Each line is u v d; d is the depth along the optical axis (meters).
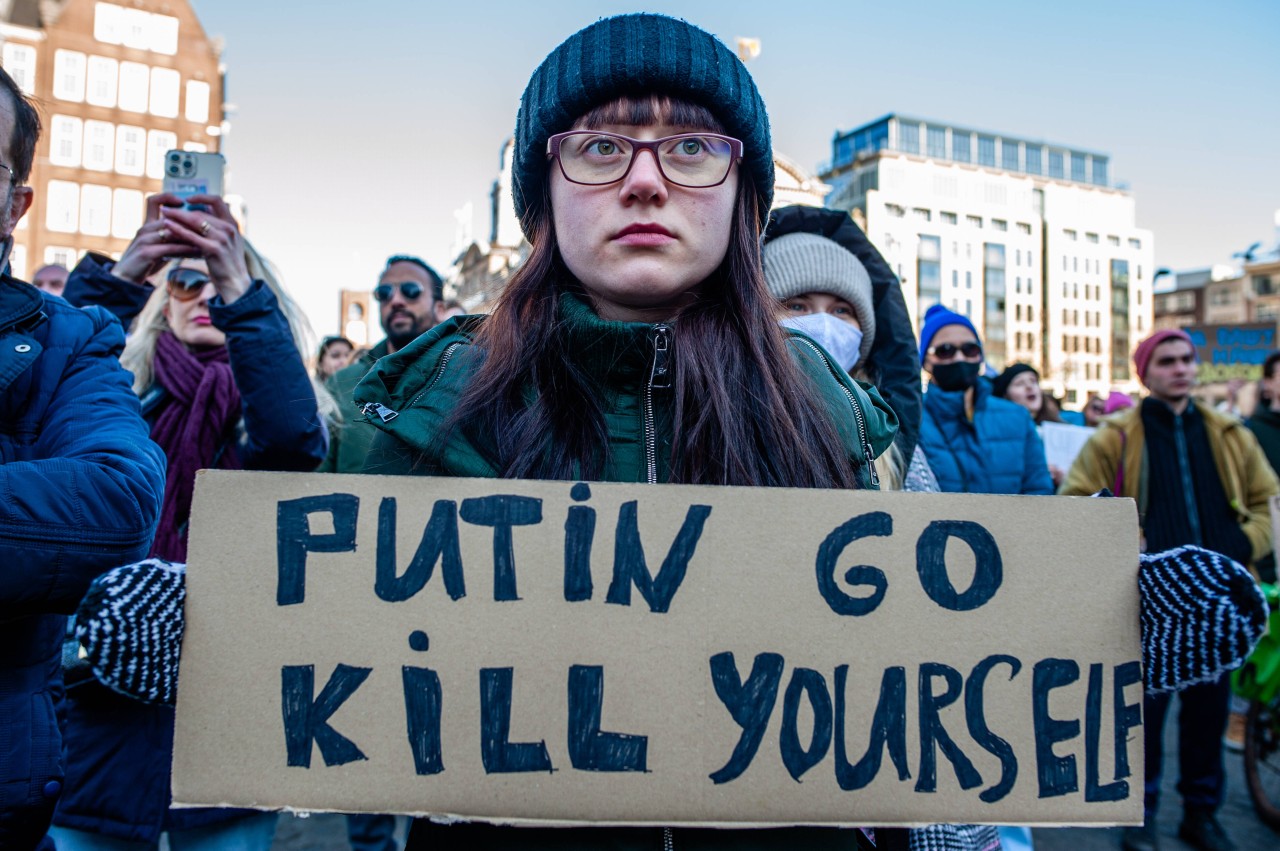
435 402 1.19
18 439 1.21
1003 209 74.94
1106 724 1.01
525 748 0.97
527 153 1.31
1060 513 1.04
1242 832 3.55
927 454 3.26
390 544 0.99
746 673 0.99
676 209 1.16
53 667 1.29
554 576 1.00
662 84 1.18
